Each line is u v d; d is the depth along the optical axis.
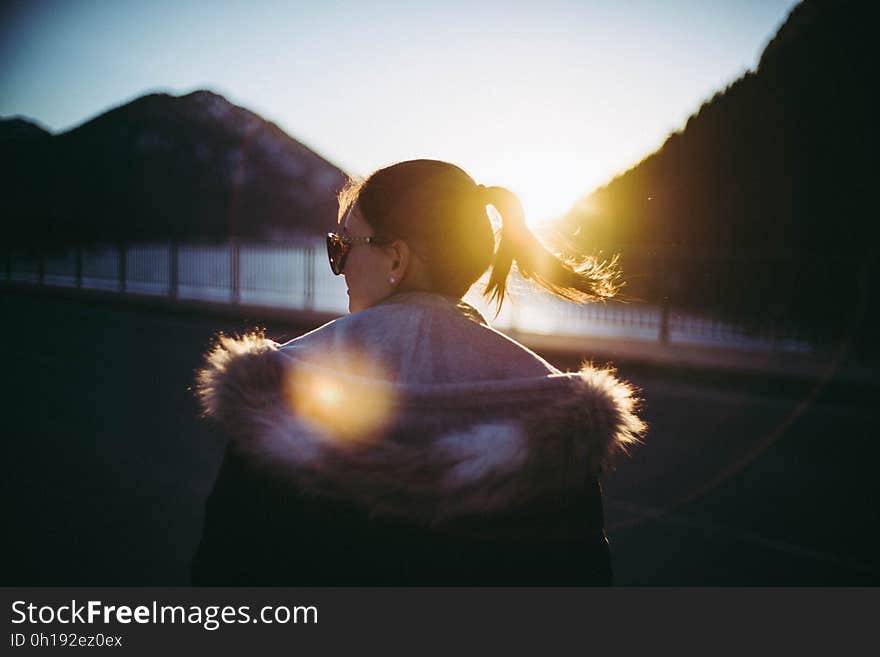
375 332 1.08
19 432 6.77
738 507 5.12
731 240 12.91
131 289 23.67
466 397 1.02
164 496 5.18
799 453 6.50
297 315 17.05
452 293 1.15
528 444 0.99
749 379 9.59
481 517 1.00
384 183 1.13
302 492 0.99
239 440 1.01
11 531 4.52
